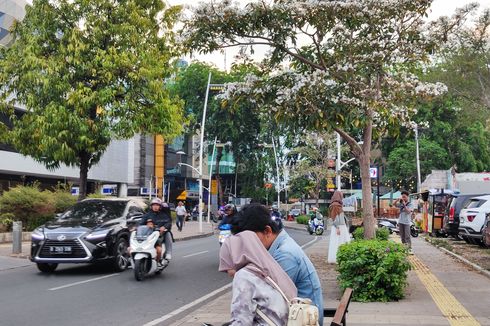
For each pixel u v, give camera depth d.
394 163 50.53
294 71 13.05
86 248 13.65
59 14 19.11
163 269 14.66
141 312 9.50
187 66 56.47
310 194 56.09
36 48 18.91
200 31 12.59
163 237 14.13
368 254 9.70
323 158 46.34
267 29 12.70
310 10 12.16
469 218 20.28
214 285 12.62
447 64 20.31
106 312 9.48
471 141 50.69
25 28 19.67
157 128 19.89
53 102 18.64
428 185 34.97
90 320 8.82
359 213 37.00
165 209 14.13
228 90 13.18
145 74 18.98
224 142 56.94
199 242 26.69
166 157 67.06
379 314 8.48
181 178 73.75
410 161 49.50
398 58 13.09
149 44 19.91
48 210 24.22
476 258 16.52
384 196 50.09
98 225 14.32
